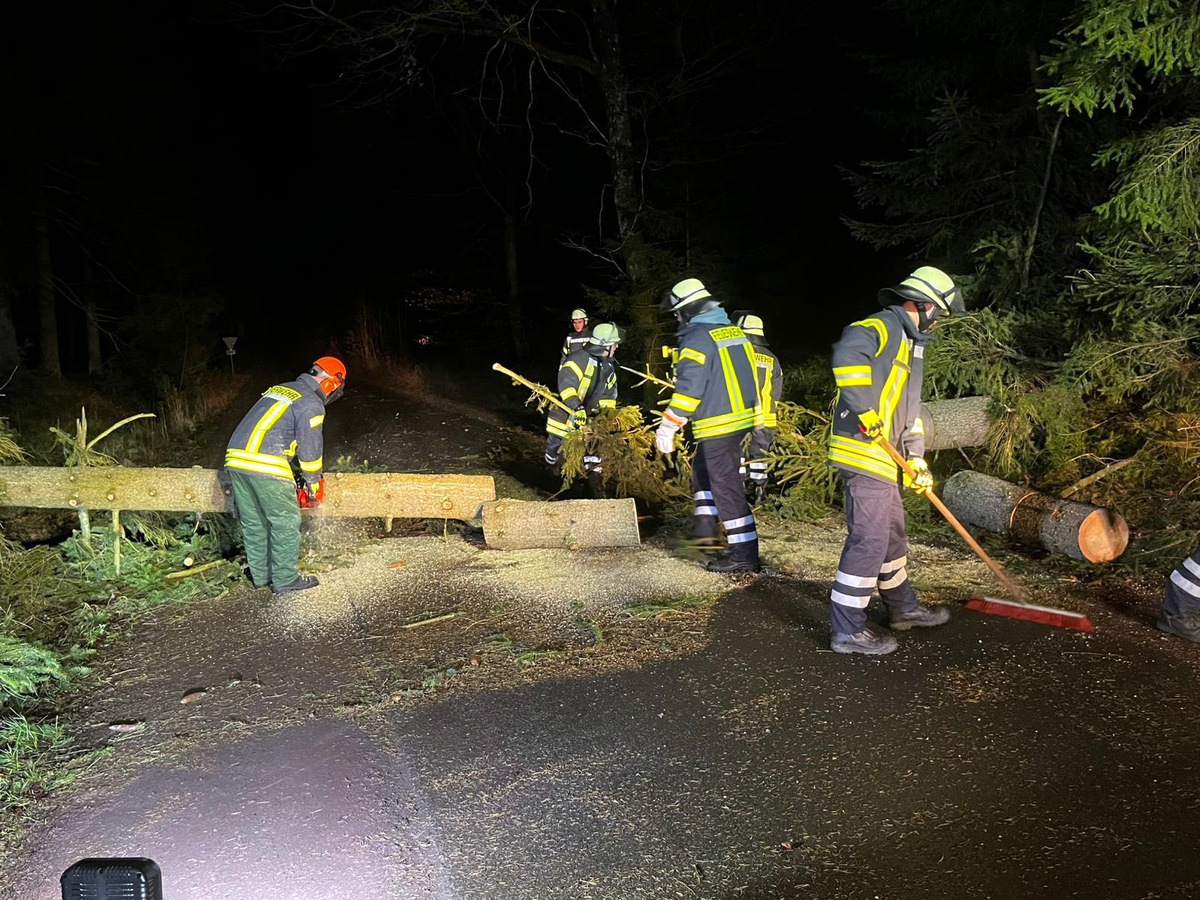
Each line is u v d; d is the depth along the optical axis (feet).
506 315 79.46
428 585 21.84
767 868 11.54
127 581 22.95
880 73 39.34
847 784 13.08
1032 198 35.94
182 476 23.70
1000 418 27.04
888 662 16.47
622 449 28.53
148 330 63.10
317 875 11.91
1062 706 14.75
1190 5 23.20
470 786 13.62
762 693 15.67
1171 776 12.83
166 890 11.78
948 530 24.13
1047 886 10.95
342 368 22.02
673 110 55.52
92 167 58.59
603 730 14.87
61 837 13.07
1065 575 20.48
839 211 59.82
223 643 19.24
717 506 21.09
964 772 13.19
